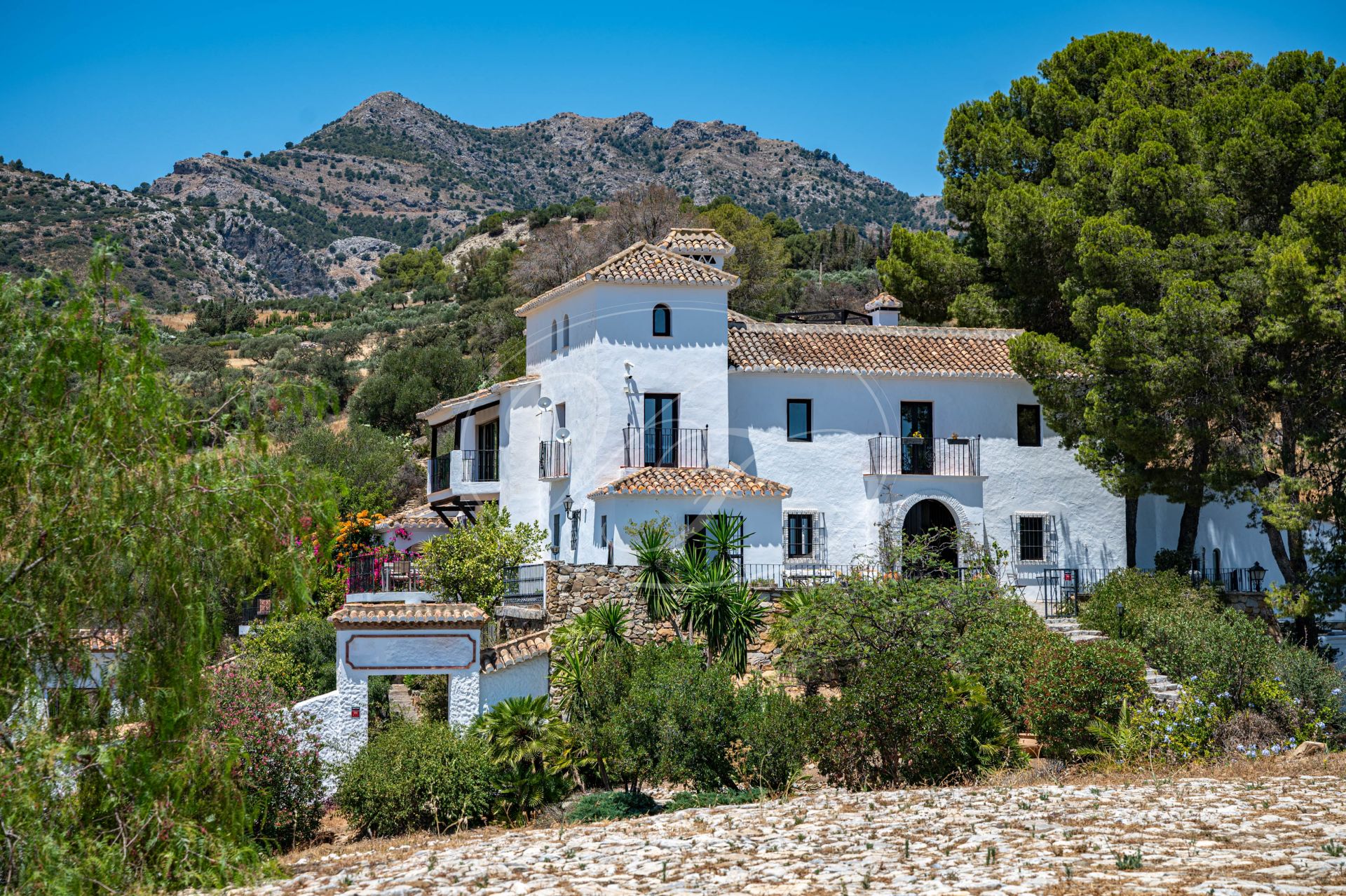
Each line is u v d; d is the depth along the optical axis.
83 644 12.38
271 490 13.02
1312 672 24.14
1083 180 32.84
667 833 14.25
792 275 73.56
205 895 12.55
